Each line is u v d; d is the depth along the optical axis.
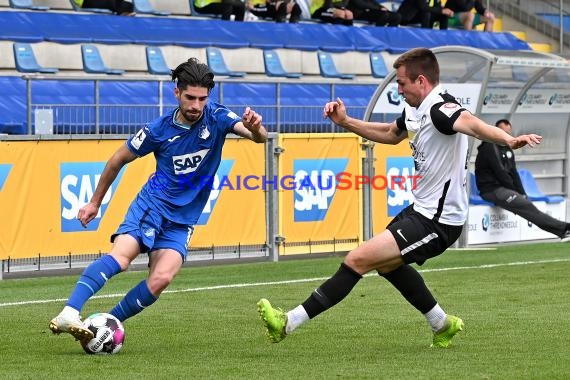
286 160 33.59
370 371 14.87
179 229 16.73
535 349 17.00
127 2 49.75
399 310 22.11
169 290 26.16
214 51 48.19
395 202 36.28
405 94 16.23
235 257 32.78
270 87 45.97
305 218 34.09
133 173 30.67
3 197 28.77
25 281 28.53
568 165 42.22
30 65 43.34
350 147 35.00
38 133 32.53
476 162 37.56
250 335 18.92
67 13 47.75
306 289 26.41
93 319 16.58
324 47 51.59
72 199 29.94
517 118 40.09
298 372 14.78
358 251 16.27
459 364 15.48
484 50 36.09
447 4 57.56
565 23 62.25
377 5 55.81
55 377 14.35
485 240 37.81
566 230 36.44
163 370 14.95
